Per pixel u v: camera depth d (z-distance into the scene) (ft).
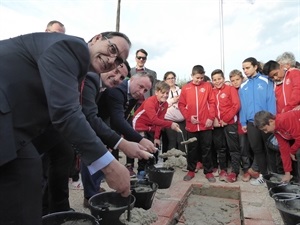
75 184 11.69
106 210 6.95
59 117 3.77
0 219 3.89
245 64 13.14
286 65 13.51
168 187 11.64
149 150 8.98
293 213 7.31
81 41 4.24
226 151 14.01
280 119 10.23
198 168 15.21
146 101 13.50
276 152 12.26
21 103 3.96
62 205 8.02
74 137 3.87
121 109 9.36
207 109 13.17
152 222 7.91
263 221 8.47
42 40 4.12
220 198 12.23
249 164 13.39
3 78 3.87
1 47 4.12
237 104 13.04
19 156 3.98
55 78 3.79
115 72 8.22
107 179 4.28
